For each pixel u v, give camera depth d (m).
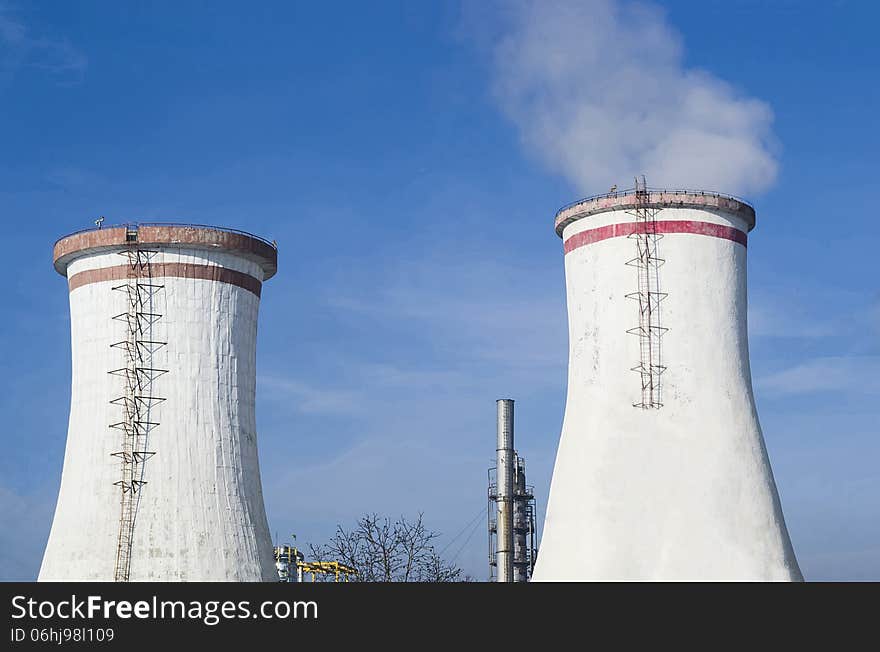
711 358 61.31
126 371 62.78
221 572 62.03
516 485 80.94
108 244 63.41
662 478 60.12
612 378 61.31
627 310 61.41
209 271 64.25
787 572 59.97
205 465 62.97
